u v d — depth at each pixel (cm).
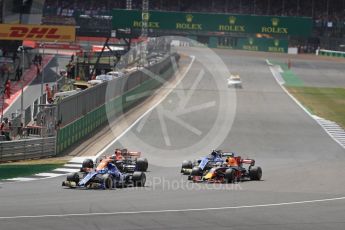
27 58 18238
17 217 4047
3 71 16238
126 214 4253
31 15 18750
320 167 7838
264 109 13788
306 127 11706
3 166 7312
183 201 4975
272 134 10812
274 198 5253
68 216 4122
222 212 4447
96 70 17688
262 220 4144
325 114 13488
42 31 13200
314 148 9719
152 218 4122
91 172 5788
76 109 9519
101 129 10625
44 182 6412
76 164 7762
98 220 3997
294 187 6084
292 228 3881
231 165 6406
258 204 4884
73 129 9319
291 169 7619
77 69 17550
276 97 15925
